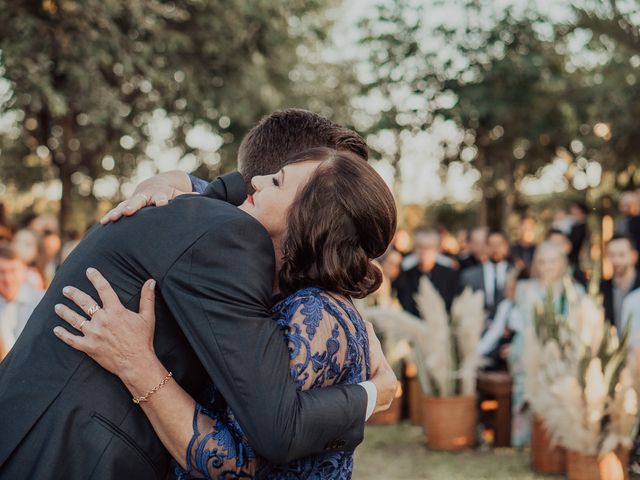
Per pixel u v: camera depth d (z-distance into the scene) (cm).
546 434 437
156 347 147
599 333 397
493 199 1720
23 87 846
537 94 1356
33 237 488
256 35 1184
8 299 383
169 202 155
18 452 141
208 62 1159
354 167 155
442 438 495
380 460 477
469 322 493
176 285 144
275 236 161
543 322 436
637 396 393
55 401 142
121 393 144
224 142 1307
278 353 139
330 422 139
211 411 152
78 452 140
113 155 1326
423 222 2000
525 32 1287
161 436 143
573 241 830
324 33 1300
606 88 1288
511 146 1484
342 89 1648
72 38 867
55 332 145
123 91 1104
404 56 1359
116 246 149
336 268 150
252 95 1236
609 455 392
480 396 530
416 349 502
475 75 1337
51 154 1141
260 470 144
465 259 763
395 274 652
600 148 1396
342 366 147
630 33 910
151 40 1031
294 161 162
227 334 138
